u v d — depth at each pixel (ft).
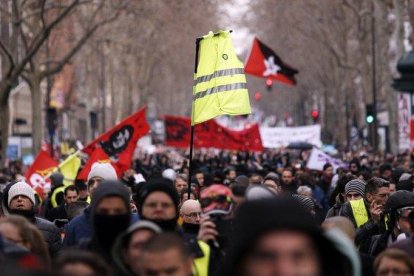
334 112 599.57
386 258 52.01
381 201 88.38
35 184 147.23
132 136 146.61
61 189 123.95
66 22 349.20
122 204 55.16
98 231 55.31
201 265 54.39
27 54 239.91
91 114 418.92
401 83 172.35
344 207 92.94
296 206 34.09
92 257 41.32
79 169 144.87
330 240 35.27
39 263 43.98
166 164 246.88
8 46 272.72
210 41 88.99
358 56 479.00
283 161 262.47
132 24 413.80
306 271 33.68
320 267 34.71
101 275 41.16
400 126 310.04
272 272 33.53
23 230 57.52
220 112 87.61
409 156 228.63
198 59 89.51
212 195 55.01
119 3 285.23
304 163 229.04
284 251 33.50
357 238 81.46
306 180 149.79
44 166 147.74
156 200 58.08
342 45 447.83
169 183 58.80
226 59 88.33
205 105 87.92
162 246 43.88
